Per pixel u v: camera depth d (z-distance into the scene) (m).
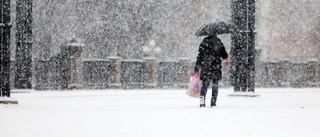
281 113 10.33
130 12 47.75
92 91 28.94
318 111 10.87
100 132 7.05
